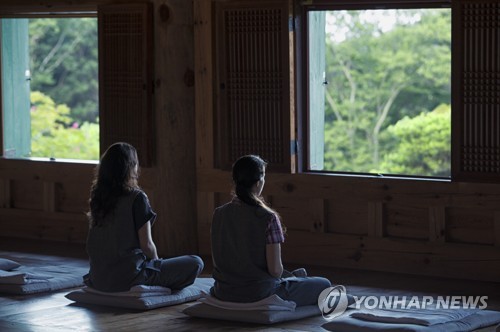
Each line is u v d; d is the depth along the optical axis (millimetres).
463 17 6090
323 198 6754
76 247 7688
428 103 16234
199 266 5688
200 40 7105
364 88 16641
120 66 7355
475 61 6082
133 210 5418
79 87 17578
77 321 5148
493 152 6090
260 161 5020
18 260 7098
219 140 7090
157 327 4992
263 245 4969
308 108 6895
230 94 6969
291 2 6684
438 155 15648
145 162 7262
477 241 6273
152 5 7188
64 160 7969
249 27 6820
